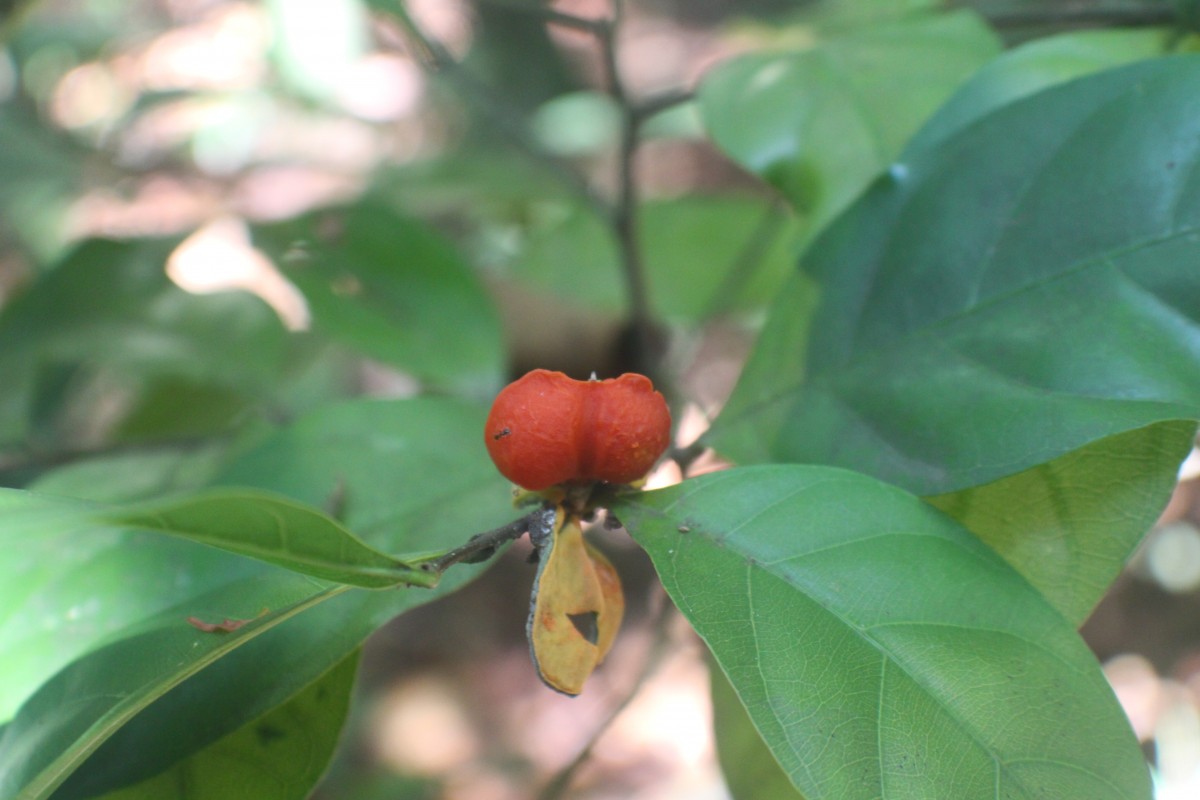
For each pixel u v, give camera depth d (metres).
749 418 0.30
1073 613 0.27
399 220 0.40
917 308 0.29
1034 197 0.28
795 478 0.27
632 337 0.56
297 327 0.48
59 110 0.76
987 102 0.31
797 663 0.25
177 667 0.26
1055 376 0.27
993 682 0.25
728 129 0.34
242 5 0.74
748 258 0.49
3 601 0.28
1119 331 0.27
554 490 0.27
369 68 0.83
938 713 0.25
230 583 0.28
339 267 0.40
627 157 0.42
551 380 0.26
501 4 0.41
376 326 0.39
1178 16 0.33
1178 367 0.26
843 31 0.42
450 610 0.71
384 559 0.25
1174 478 0.27
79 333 0.44
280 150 0.79
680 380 0.49
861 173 0.33
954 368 0.28
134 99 0.71
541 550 0.26
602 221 0.51
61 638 0.28
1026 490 0.28
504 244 0.62
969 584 0.26
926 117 0.34
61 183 0.69
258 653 0.27
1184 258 0.27
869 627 0.25
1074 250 0.28
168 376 0.48
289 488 0.31
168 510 0.23
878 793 0.24
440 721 0.64
